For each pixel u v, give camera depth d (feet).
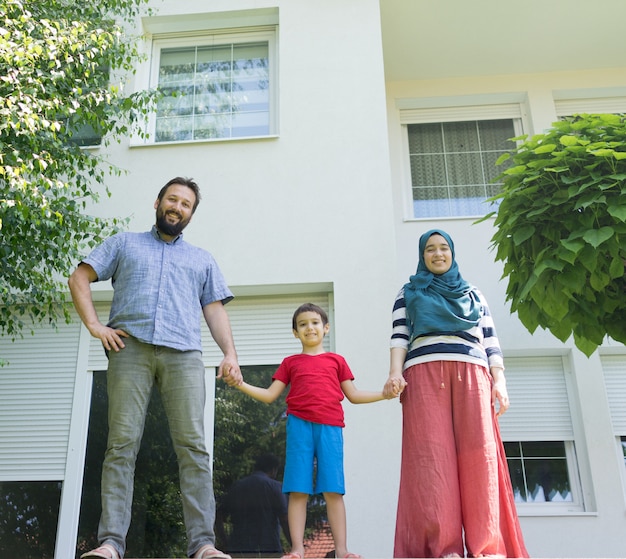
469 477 11.22
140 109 19.19
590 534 22.24
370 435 19.40
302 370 13.16
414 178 28.89
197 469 11.07
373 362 20.29
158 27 25.66
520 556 11.20
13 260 16.76
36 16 16.93
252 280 21.48
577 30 27.61
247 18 25.48
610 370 24.31
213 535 10.83
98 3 19.74
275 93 24.82
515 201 16.48
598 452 23.08
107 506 10.64
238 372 11.75
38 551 19.65
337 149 22.98
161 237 12.34
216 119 24.62
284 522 19.10
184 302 11.84
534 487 23.35
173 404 11.32
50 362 21.33
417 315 12.06
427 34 27.89
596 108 29.50
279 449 19.94
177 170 23.03
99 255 11.80
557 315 15.42
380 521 18.67
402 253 26.40
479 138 29.45
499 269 25.58
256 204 22.41
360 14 24.86
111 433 11.03
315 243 21.79
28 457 20.49
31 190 14.67
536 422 24.04
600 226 15.40
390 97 29.60
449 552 10.84
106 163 23.03
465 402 11.51
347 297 21.07
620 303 16.62
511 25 27.48
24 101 14.67
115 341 11.20
